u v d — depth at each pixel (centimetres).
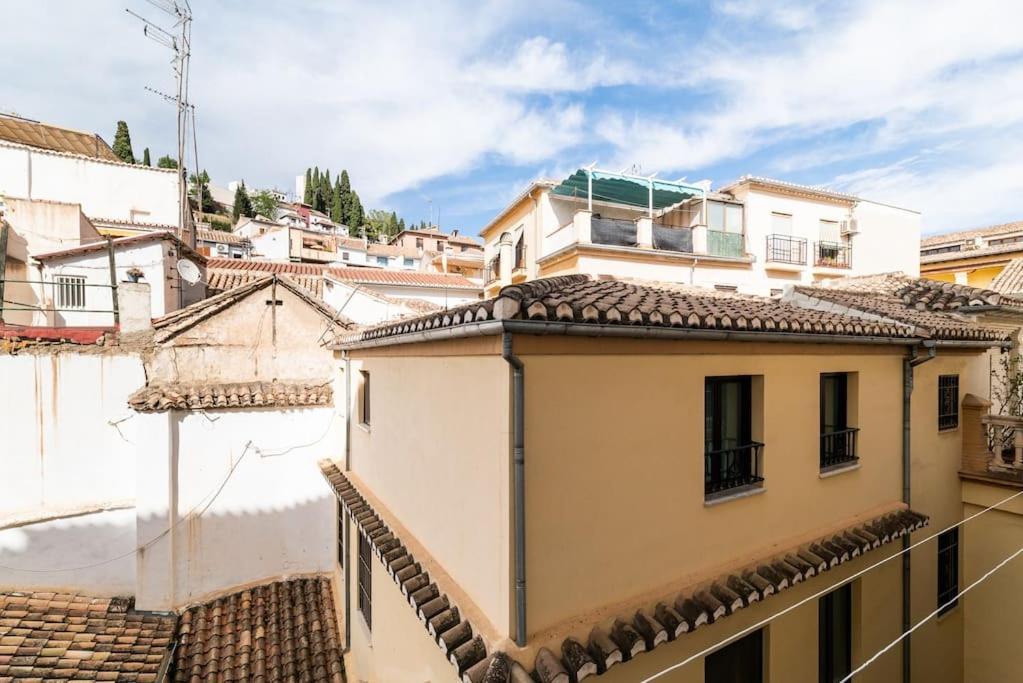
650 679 415
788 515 548
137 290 946
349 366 902
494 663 335
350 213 7169
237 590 923
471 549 409
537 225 2211
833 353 601
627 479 413
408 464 570
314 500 994
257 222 4816
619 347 407
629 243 1947
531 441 357
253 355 1023
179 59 1811
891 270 2588
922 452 734
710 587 453
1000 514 759
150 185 2289
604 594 396
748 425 543
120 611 838
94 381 891
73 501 866
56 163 2114
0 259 1243
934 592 736
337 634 860
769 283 2222
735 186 2264
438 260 4391
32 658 720
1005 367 916
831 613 611
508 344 339
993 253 2258
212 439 919
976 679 770
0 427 825
